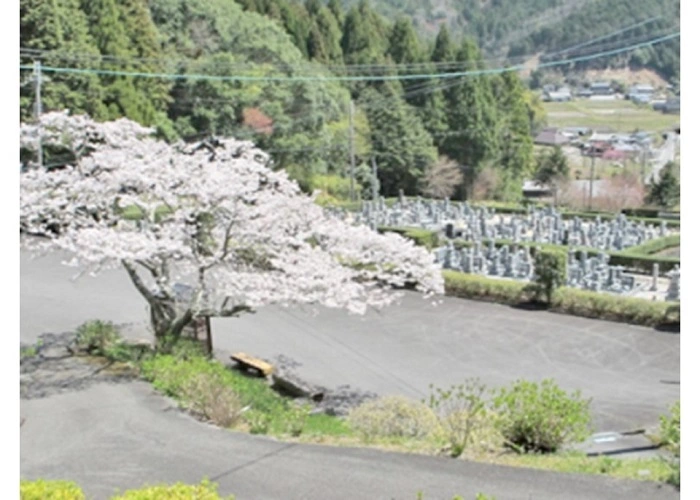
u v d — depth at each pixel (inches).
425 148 1691.7
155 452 357.4
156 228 524.4
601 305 722.8
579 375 573.9
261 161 652.1
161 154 556.1
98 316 691.4
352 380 560.7
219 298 716.7
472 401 372.5
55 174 530.9
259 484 319.3
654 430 450.9
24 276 834.8
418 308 757.9
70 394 448.1
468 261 921.5
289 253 534.6
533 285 769.6
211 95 1476.4
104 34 1362.0
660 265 928.3
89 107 1300.4
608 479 313.4
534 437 364.2
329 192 1562.5
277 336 665.0
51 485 255.6
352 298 538.3
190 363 482.3
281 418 424.8
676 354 619.2
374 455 346.3
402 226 1179.3
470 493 305.1
